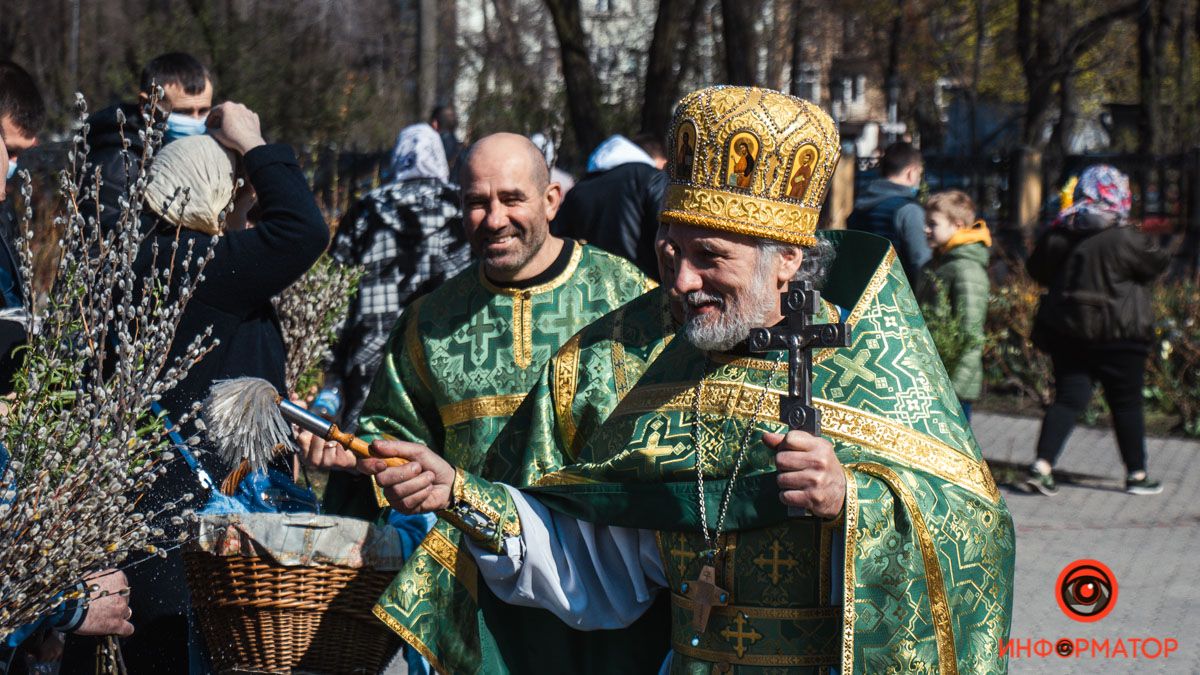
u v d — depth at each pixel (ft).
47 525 8.66
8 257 12.39
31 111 13.29
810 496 7.94
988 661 8.53
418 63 79.66
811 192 8.72
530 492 9.48
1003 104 97.86
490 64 73.36
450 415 13.19
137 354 9.50
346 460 9.71
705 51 72.02
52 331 9.49
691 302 8.67
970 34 93.30
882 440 8.55
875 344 8.78
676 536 9.05
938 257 25.64
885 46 94.27
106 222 13.25
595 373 10.85
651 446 9.11
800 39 90.17
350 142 60.39
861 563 8.16
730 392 8.91
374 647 10.29
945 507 8.37
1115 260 26.55
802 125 8.56
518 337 13.12
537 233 13.15
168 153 11.69
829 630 8.68
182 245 11.47
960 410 8.95
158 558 11.09
